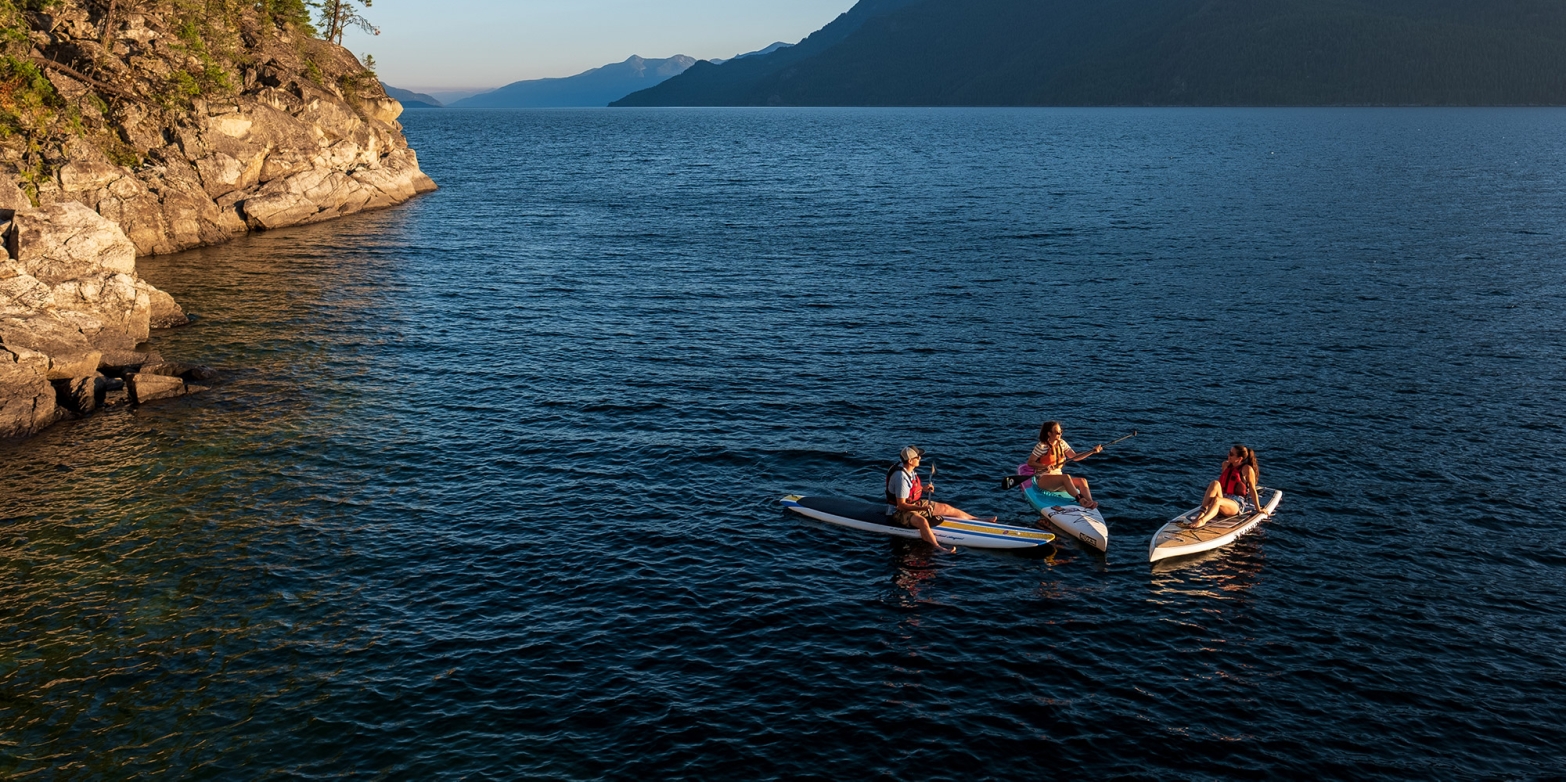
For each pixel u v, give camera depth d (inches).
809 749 430.9
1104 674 493.0
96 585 574.2
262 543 634.2
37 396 861.8
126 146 1747.0
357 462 782.5
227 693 468.1
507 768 414.9
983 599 573.0
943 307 1336.1
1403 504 697.6
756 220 2246.6
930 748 432.5
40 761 416.5
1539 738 442.6
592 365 1061.1
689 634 528.7
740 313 1306.6
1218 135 6343.5
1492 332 1168.2
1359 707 465.4
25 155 1491.1
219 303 1336.1
